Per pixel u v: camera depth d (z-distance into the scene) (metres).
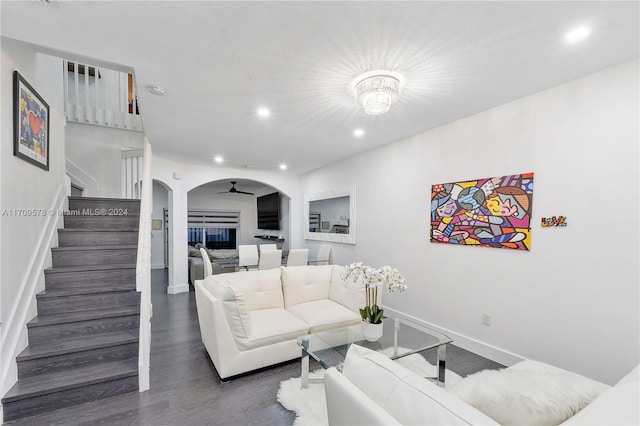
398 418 0.84
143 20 1.50
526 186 2.43
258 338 2.41
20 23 1.52
